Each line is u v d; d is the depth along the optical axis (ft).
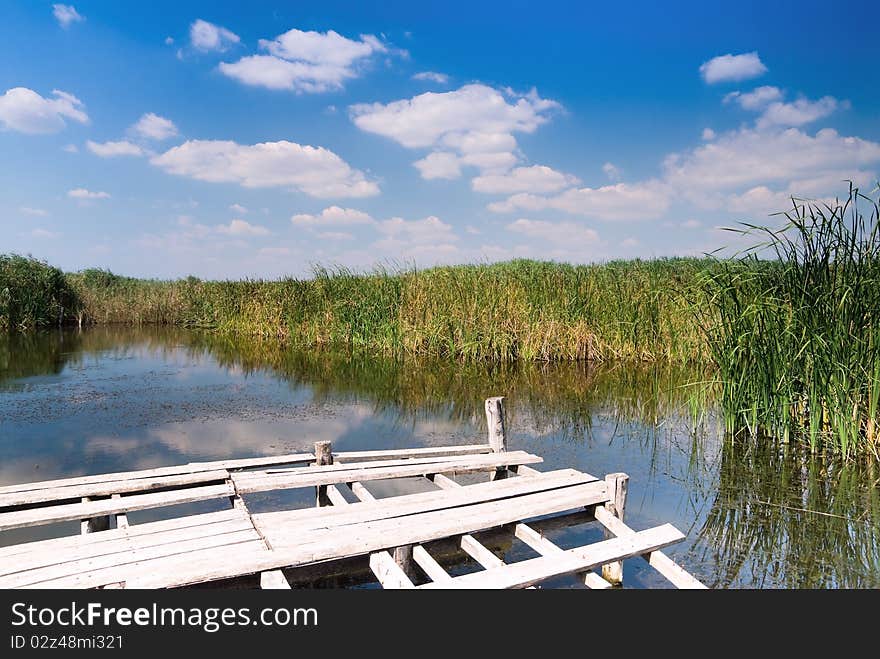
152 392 34.24
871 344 20.12
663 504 17.49
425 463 19.26
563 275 46.73
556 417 28.12
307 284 56.70
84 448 23.29
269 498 18.37
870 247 20.02
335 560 13.00
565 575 12.10
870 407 20.40
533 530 14.79
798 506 17.20
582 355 42.52
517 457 20.31
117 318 78.07
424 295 46.73
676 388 33.12
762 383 22.63
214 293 72.23
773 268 23.18
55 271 73.10
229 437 25.02
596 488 16.58
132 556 12.26
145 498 15.62
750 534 15.46
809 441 22.31
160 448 23.36
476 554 13.14
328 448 19.57
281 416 28.68
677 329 38.58
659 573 13.69
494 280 46.57
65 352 51.47
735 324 23.43
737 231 21.94
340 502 15.84
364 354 47.55
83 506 14.99
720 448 22.61
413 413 29.17
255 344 56.18
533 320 43.06
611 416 28.19
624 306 41.88
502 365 41.34
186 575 11.29
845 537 15.23
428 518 14.25
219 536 13.23
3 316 67.56
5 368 42.83
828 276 21.01
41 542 12.92
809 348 21.39
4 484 19.12
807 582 13.07
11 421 27.53
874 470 19.84
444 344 45.34
